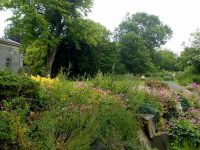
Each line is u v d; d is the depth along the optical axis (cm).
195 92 2139
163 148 905
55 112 671
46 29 3450
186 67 3331
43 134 585
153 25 8419
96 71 3888
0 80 756
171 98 1202
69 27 3603
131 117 789
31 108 752
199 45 3297
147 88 1248
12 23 3541
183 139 963
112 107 794
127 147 711
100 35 3859
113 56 4994
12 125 545
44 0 3512
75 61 3734
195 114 1236
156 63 7800
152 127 915
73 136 611
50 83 992
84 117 654
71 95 880
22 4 3475
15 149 527
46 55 3753
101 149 651
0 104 707
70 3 3647
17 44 3897
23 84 770
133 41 6288
